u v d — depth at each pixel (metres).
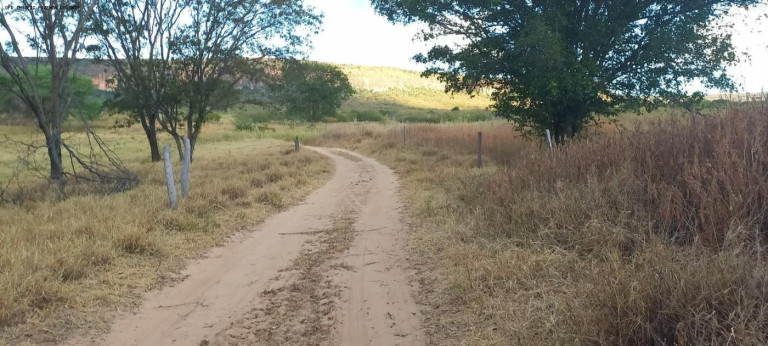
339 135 34.62
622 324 3.25
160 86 17.70
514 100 15.07
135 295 5.14
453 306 4.63
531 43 12.26
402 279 5.56
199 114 18.38
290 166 16.69
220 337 4.25
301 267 6.16
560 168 7.30
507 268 4.98
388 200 10.56
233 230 8.01
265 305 4.95
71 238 6.44
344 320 4.55
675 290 3.28
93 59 17.73
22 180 15.32
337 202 10.65
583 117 14.54
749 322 2.99
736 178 4.70
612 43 13.84
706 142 5.83
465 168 13.67
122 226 6.84
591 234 5.22
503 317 4.14
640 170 6.03
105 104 19.91
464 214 7.53
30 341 4.04
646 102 14.61
